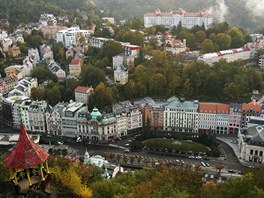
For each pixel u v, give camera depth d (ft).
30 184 379.76
